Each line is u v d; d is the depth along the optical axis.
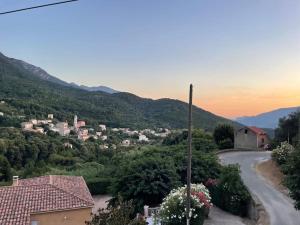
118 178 26.31
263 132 58.62
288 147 35.31
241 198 25.09
